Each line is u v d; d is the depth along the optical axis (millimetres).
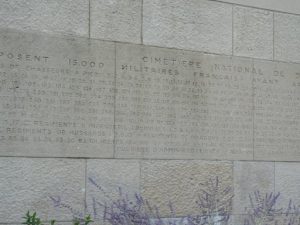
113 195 2824
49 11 2760
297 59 3441
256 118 3258
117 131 2867
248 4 3303
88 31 2844
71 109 2771
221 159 3123
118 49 2904
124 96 2900
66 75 2775
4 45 2660
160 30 3021
